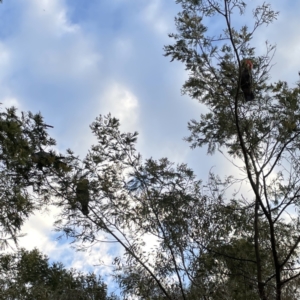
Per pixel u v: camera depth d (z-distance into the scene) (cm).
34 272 1041
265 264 1048
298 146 1079
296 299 1012
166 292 978
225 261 1041
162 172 1091
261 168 1055
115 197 1070
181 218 1052
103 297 1067
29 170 1048
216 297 992
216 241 1062
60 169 1053
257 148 1102
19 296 970
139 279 1010
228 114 1130
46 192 1052
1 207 921
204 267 1014
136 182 1084
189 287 1005
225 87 1114
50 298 1014
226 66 1095
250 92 1070
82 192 1055
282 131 1080
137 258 1016
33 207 974
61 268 1087
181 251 1027
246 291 1009
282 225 1084
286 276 1030
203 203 1087
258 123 1120
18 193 937
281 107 1115
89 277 1089
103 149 1102
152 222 1048
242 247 1055
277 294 930
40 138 1072
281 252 1058
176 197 1070
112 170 1083
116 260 1025
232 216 1085
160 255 1023
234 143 1135
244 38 1076
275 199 1062
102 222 1049
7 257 975
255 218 1044
